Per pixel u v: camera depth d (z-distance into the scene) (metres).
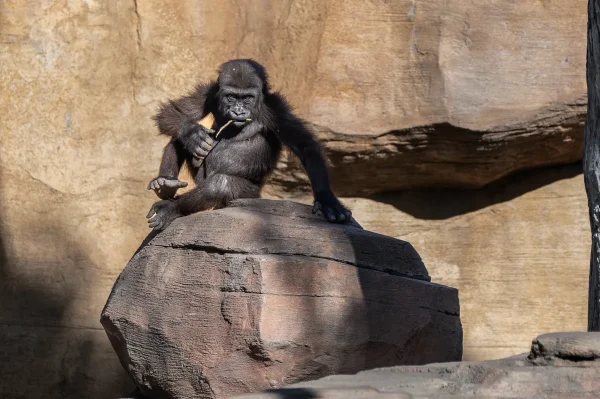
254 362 9.13
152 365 9.77
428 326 9.99
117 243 15.00
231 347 9.16
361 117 14.52
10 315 14.95
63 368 14.88
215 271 9.48
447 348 10.18
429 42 14.58
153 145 14.99
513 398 6.12
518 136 14.39
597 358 6.33
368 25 14.88
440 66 14.41
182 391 9.52
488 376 6.42
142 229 14.99
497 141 14.38
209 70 15.05
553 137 14.59
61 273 14.98
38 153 15.02
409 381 6.60
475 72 14.44
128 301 10.13
